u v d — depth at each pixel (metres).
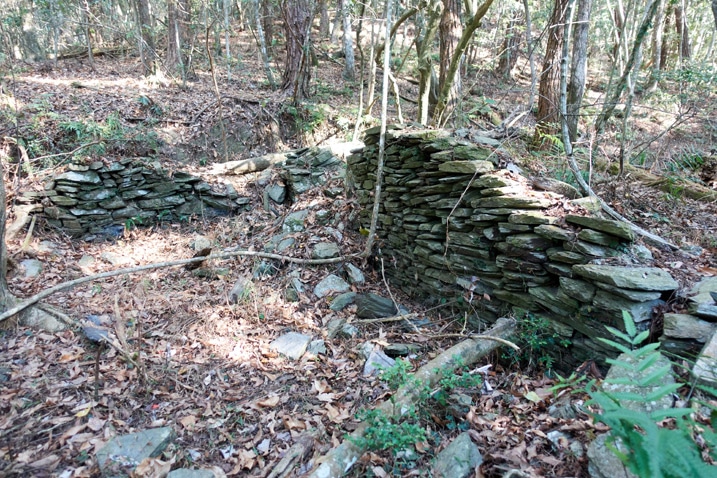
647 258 3.05
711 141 8.62
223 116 8.44
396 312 4.36
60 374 3.15
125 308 4.31
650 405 2.10
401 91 11.74
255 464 2.53
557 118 7.12
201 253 5.25
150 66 10.32
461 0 7.56
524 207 3.32
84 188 6.31
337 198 6.20
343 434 2.70
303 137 9.08
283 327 4.14
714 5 5.05
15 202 5.89
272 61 13.86
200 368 3.45
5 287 3.77
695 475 1.23
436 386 2.94
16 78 8.62
